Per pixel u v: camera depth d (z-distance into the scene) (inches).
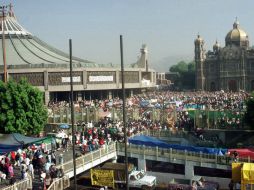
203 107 3415.4
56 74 5339.6
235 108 3287.4
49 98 5359.3
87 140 2165.4
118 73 5944.9
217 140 2763.3
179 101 4062.5
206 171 2066.9
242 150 1883.6
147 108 3294.8
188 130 2824.8
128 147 2158.0
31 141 1765.5
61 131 2320.4
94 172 1785.2
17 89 2370.8
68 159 1827.0
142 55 7608.3
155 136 2659.9
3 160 1672.0
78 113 2891.2
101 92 5989.2
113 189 1775.3
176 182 1814.7
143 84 6707.7
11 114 2327.8
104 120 2751.0
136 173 1831.9
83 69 5506.9
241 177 1599.4
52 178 1535.4
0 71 5103.3
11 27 6304.1
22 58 5792.3
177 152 2025.1
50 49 6535.4
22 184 1419.8
